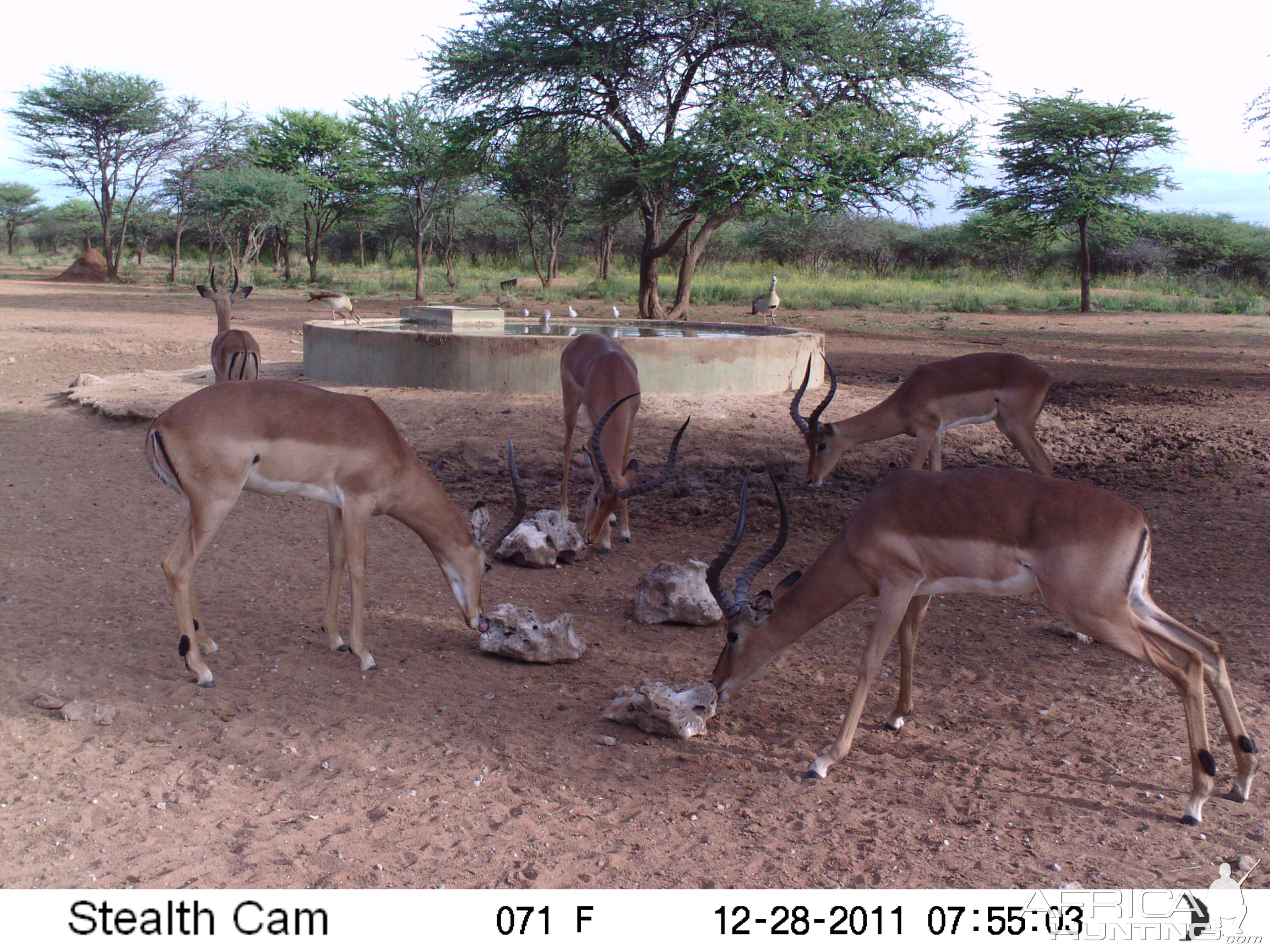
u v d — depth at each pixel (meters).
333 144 41.78
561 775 4.03
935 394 7.66
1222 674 3.80
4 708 4.37
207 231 44.31
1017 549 3.79
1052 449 10.56
